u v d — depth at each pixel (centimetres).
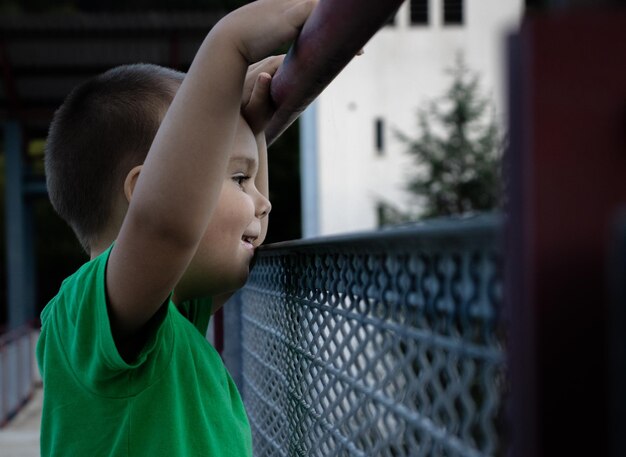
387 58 2216
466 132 2195
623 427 28
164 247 100
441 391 55
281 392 132
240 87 98
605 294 31
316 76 86
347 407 85
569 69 31
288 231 2384
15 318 1708
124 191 123
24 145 1767
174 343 127
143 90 125
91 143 125
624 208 31
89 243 131
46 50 1662
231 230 120
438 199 2175
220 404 131
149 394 119
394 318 67
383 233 65
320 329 99
